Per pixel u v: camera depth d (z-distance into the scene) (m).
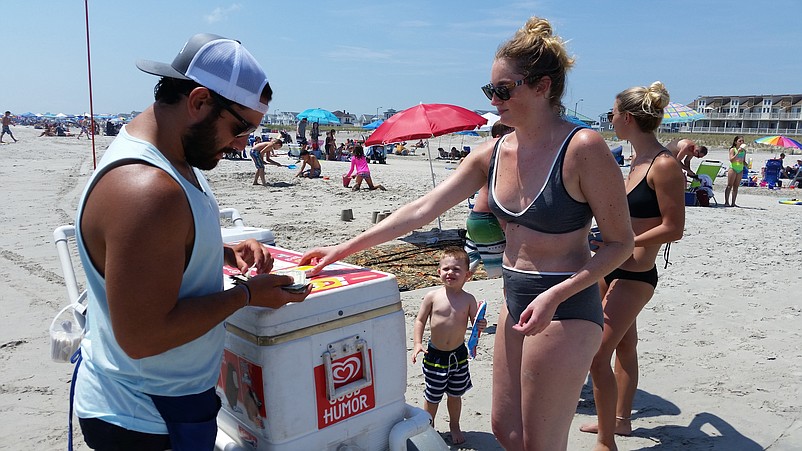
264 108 1.92
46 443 3.77
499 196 2.66
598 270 2.37
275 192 16.55
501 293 7.12
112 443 1.93
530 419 2.63
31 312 6.12
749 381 4.79
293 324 2.09
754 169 31.91
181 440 1.94
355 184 17.52
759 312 6.54
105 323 1.87
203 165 1.96
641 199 3.58
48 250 8.87
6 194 14.88
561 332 2.53
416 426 2.42
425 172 23.95
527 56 2.41
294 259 2.89
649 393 4.61
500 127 5.01
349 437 2.30
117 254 1.64
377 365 2.35
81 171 20.70
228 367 2.26
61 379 4.67
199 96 1.81
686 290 7.42
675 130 122.44
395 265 8.35
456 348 3.84
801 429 4.03
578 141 2.40
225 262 2.48
